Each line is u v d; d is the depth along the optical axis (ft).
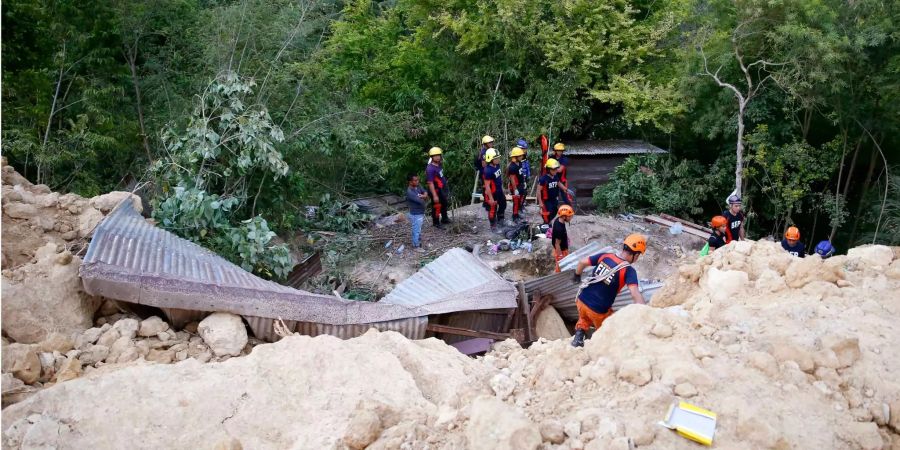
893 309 17.94
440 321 28.22
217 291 22.25
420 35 67.82
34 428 15.44
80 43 46.75
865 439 13.33
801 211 65.87
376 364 19.30
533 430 13.02
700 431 13.15
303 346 19.49
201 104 37.78
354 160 52.70
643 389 14.56
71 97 48.42
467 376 20.11
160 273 22.03
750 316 17.51
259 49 51.19
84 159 44.39
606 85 66.69
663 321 16.81
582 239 47.73
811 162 61.41
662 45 70.38
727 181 66.13
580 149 65.10
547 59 64.64
